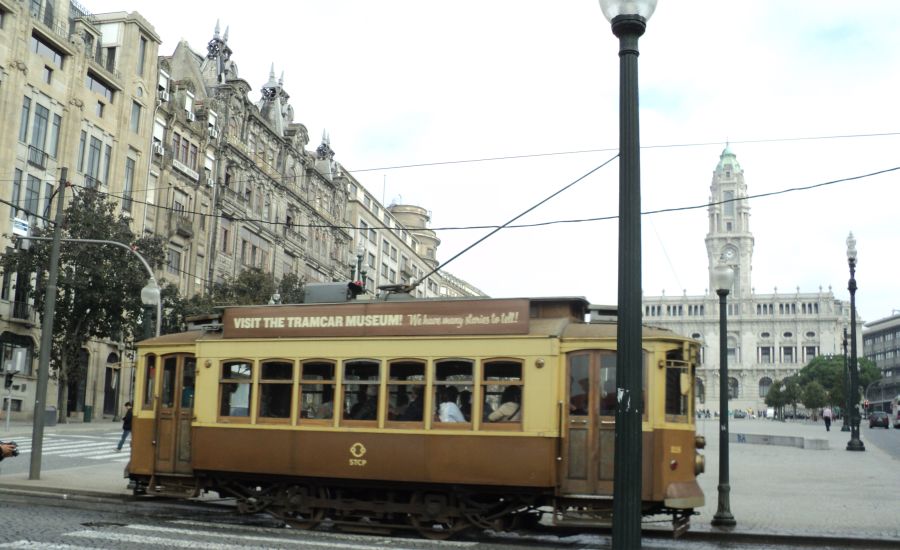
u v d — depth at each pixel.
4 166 41.81
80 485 17.38
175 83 58.62
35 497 16.25
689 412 12.66
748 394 182.88
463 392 12.84
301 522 13.57
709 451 35.97
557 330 12.58
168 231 54.72
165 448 14.81
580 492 12.09
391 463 12.94
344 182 87.00
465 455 12.57
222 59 70.12
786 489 20.34
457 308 13.08
